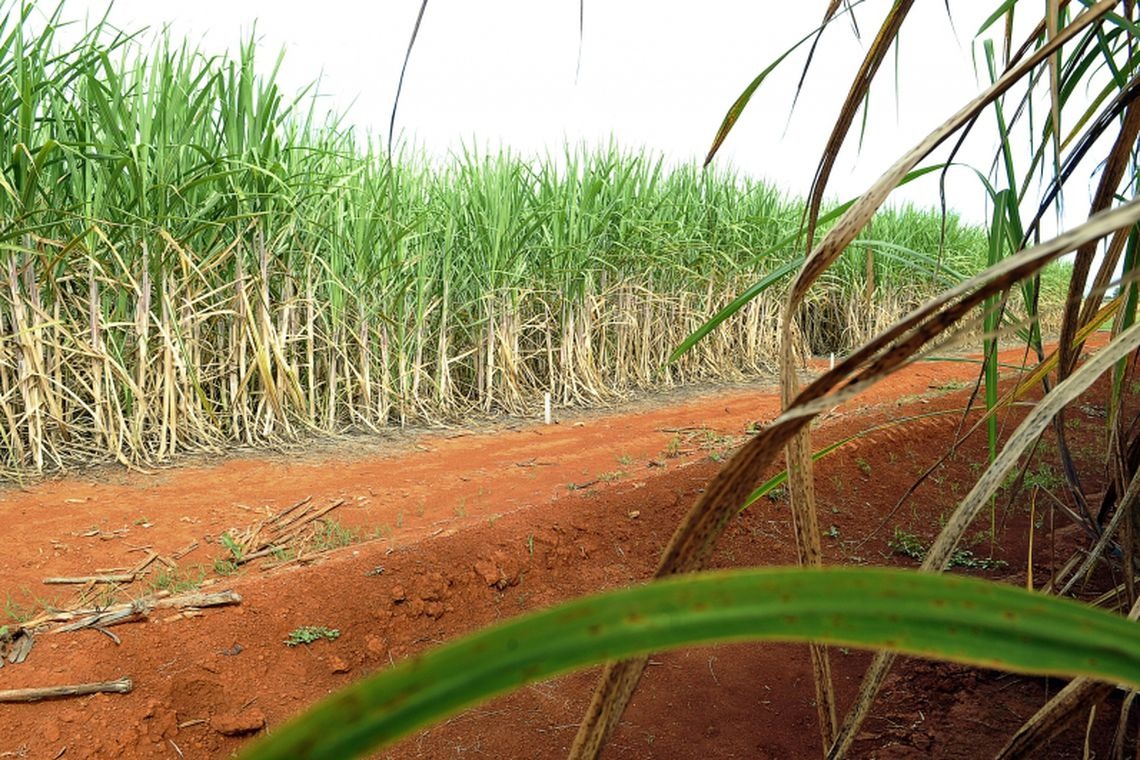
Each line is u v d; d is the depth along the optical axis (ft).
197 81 17.47
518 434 21.80
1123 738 4.01
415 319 23.72
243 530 13.14
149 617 9.52
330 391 20.81
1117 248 3.94
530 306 26.96
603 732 1.86
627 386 29.76
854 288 40.60
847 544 13.42
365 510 14.43
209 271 18.48
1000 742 7.74
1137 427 5.46
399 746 8.68
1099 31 3.66
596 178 28.50
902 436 17.34
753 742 8.84
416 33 2.58
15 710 7.98
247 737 8.48
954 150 3.89
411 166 24.16
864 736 8.35
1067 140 4.43
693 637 0.86
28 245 15.52
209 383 19.48
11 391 15.47
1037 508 13.70
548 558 12.00
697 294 32.55
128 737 7.99
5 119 14.89
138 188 16.19
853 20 3.67
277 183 18.48
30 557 11.63
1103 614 1.06
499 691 0.78
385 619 10.27
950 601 0.99
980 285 1.43
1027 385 4.69
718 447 19.42
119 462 16.60
